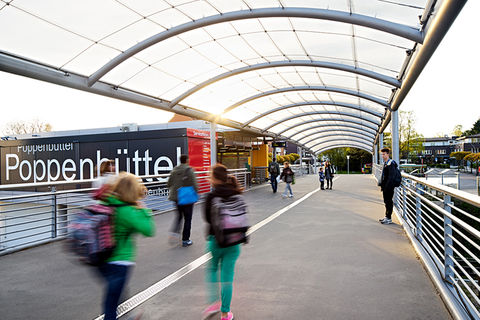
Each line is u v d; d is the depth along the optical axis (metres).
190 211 6.39
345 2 7.85
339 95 17.84
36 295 4.05
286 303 3.68
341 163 69.38
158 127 21.73
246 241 3.37
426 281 4.23
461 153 69.06
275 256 5.47
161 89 13.02
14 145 17.88
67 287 4.30
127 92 12.10
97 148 15.82
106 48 9.39
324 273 4.61
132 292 4.08
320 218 8.88
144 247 6.23
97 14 8.05
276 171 16.39
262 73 14.27
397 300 3.68
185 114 15.31
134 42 9.55
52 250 6.10
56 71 9.46
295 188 18.86
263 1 8.47
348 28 9.51
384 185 8.03
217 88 14.66
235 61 12.57
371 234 6.93
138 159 15.04
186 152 14.38
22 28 7.95
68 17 7.90
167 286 4.27
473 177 31.64
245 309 3.55
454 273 4.01
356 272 4.62
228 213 3.29
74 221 2.80
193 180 6.41
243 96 16.53
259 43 11.30
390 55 10.41
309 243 6.27
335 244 6.16
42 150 17.14
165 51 10.59
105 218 2.77
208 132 16.53
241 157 23.62
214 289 3.55
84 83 10.27
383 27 7.81
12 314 3.54
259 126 24.28
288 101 19.56
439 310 3.42
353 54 11.27
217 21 9.08
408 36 7.53
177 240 6.75
